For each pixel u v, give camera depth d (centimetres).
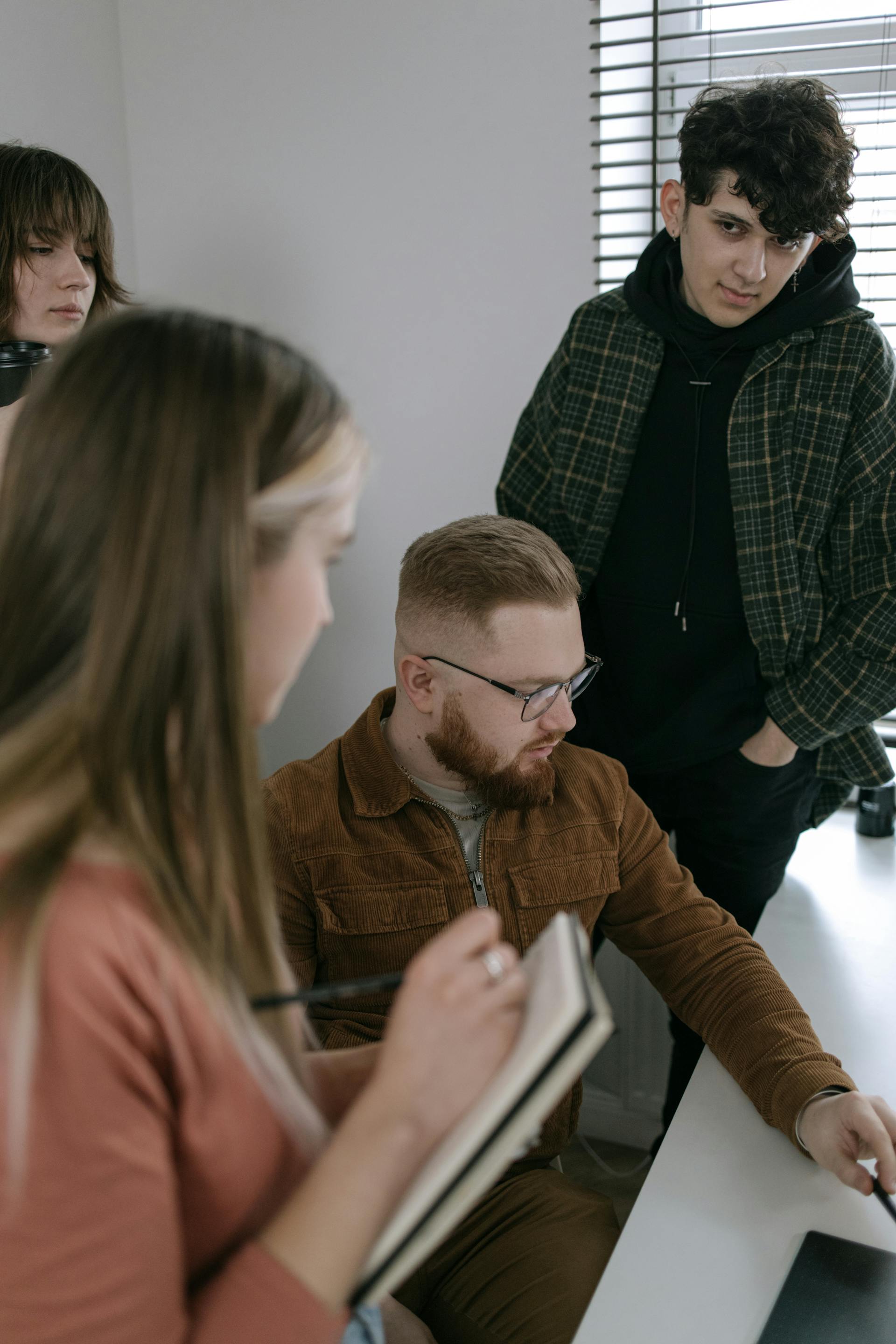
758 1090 101
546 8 180
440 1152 54
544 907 117
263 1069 57
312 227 206
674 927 120
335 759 119
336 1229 53
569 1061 51
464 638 109
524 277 193
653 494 157
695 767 163
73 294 158
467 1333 100
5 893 49
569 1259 101
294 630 57
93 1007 49
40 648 52
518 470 172
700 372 151
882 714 153
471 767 112
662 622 159
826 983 125
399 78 192
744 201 131
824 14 176
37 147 156
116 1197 48
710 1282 81
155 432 51
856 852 167
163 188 216
